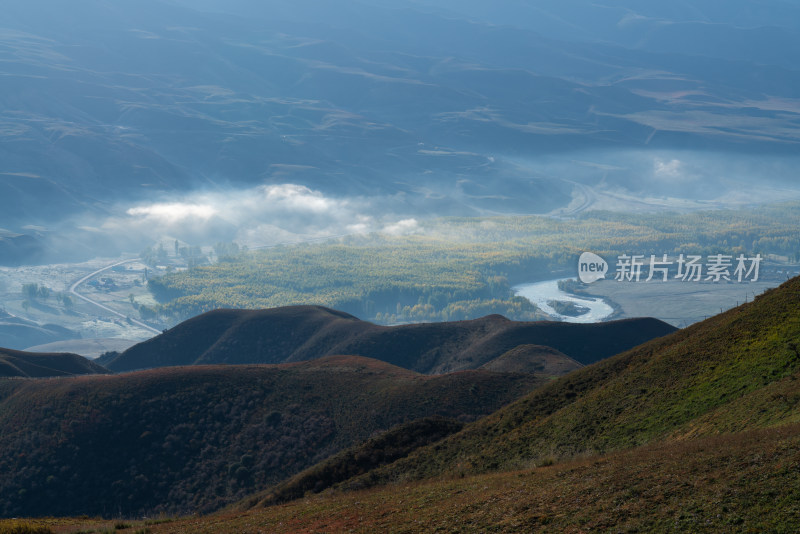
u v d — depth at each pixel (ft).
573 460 136.77
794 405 111.14
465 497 110.73
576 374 214.90
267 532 112.98
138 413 360.48
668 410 148.56
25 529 119.65
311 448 333.83
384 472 193.88
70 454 332.80
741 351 156.46
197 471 325.62
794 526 68.33
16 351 588.91
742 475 81.20
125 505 308.81
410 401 347.97
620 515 82.07
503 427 195.52
